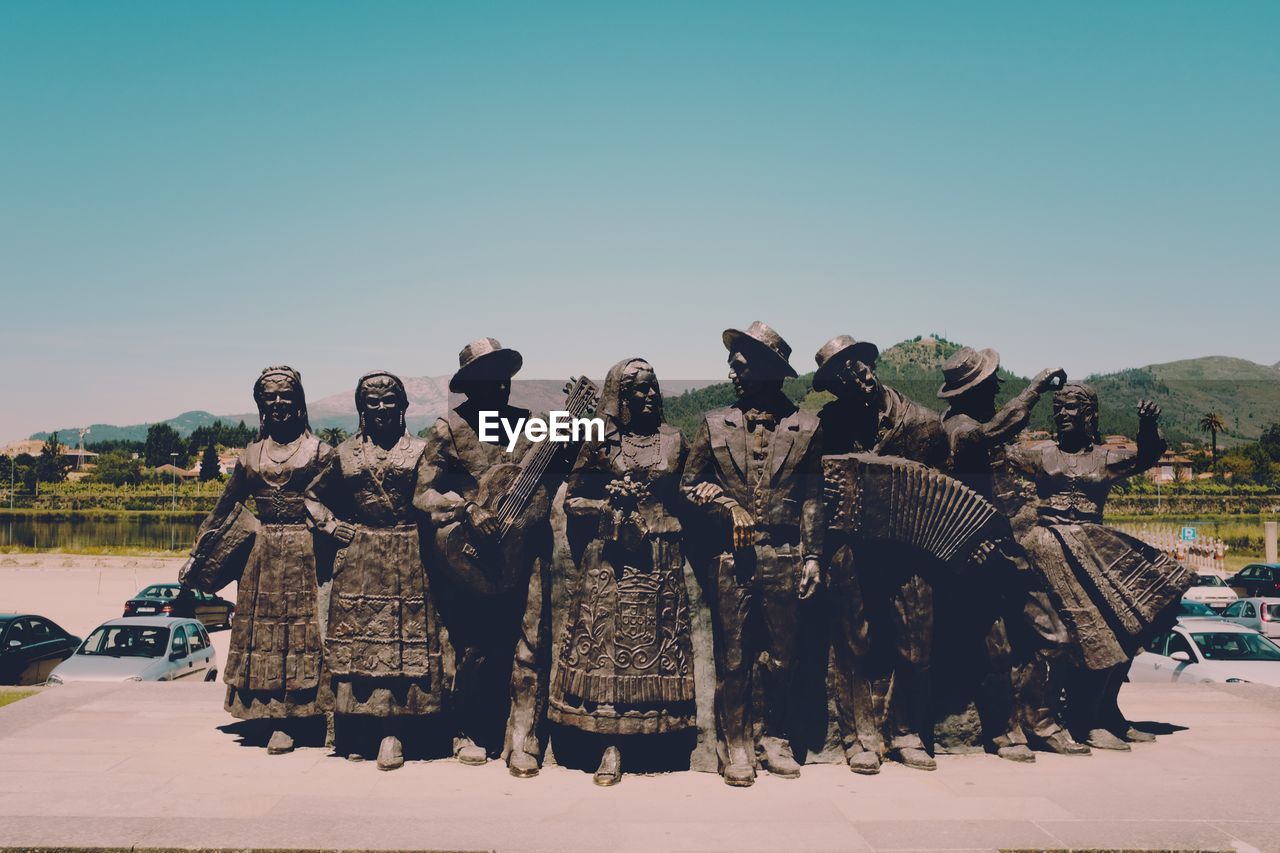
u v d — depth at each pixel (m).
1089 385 10.86
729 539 9.45
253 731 10.84
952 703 10.26
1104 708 10.80
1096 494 10.73
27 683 18.06
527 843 7.62
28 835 7.72
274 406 10.21
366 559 9.73
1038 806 8.53
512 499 9.52
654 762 9.52
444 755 9.93
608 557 9.27
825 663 9.95
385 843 7.59
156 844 7.54
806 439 9.54
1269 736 11.09
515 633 9.91
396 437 9.99
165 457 139.38
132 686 13.02
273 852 7.48
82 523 81.62
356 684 9.62
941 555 9.75
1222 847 7.64
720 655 9.46
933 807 8.51
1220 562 38.25
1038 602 10.30
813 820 8.17
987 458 10.40
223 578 10.37
